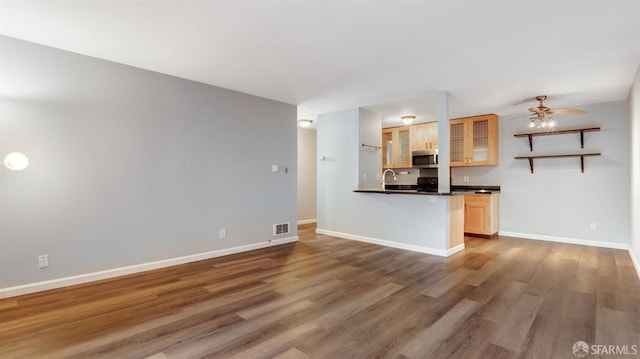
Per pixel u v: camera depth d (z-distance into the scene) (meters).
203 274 3.45
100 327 2.24
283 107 5.03
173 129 3.79
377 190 5.05
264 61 3.26
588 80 3.79
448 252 4.33
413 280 3.27
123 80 3.39
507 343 2.03
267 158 4.82
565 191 5.19
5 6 2.22
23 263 2.83
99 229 3.25
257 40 2.77
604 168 4.85
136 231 3.50
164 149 3.71
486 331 2.19
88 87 3.17
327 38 2.72
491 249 4.69
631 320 2.35
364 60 3.21
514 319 2.37
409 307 2.59
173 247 3.80
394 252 4.50
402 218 4.77
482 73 3.57
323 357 1.88
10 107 2.77
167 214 3.74
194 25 2.50
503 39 2.71
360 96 4.62
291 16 2.35
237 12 2.30
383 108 5.41
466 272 3.54
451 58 3.14
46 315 2.42
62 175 3.03
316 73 3.63
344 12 2.28
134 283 3.16
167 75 3.72
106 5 2.21
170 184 3.77
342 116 5.61
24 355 1.89
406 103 5.04
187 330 2.20
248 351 1.94
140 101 3.51
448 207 4.37
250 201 4.61
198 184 4.02
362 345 2.01
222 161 4.27
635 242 3.75
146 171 3.57
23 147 2.83
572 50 2.92
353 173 5.45
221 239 4.27
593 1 2.11
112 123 3.32
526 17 2.33
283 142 5.04
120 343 2.03
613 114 4.78
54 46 2.94
